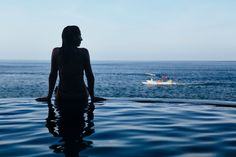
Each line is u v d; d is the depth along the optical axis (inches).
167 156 99.7
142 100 252.8
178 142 119.2
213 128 147.1
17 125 151.6
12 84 2987.2
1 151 105.6
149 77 4488.2
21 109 201.8
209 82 3494.1
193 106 225.1
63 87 201.5
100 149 107.2
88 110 196.5
